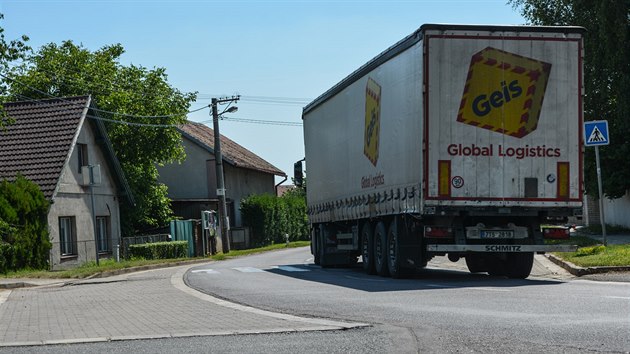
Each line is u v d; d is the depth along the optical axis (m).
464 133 16.36
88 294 17.33
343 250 25.33
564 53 16.56
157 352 8.47
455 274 19.94
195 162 57.75
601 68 33.94
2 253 27.25
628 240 26.77
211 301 14.18
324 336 9.06
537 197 16.52
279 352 8.16
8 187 28.48
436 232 16.80
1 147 33.66
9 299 16.95
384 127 18.91
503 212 16.56
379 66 19.34
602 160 34.59
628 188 34.81
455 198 16.31
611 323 9.06
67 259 32.66
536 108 16.52
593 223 42.72
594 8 33.75
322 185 26.05
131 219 44.62
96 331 10.41
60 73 44.69
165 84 47.00
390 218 19.16
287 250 47.84
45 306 14.77
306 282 18.02
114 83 45.78
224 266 28.30
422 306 11.64
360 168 21.22
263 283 18.16
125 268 28.22
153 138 45.56
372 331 9.29
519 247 16.84
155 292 16.94
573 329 8.77
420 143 16.42
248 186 64.19
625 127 32.72
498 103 16.42
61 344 9.25
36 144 33.47
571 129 16.62
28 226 28.95
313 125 27.44
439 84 16.30
